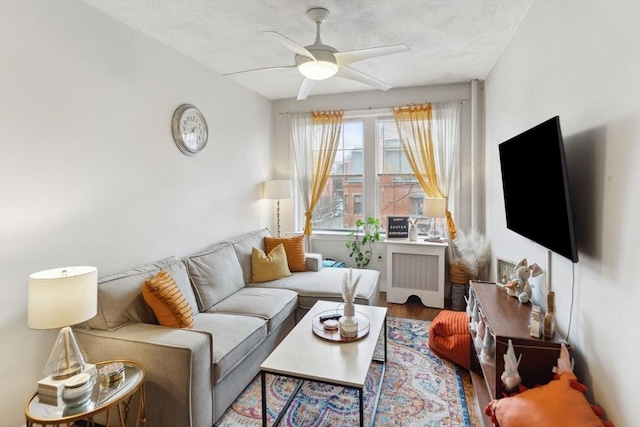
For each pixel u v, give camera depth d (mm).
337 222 4879
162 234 2912
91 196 2289
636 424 1220
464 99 4160
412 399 2271
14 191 1860
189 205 3242
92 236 2297
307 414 2139
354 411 2166
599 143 1469
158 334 2004
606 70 1407
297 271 3885
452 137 4180
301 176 4805
